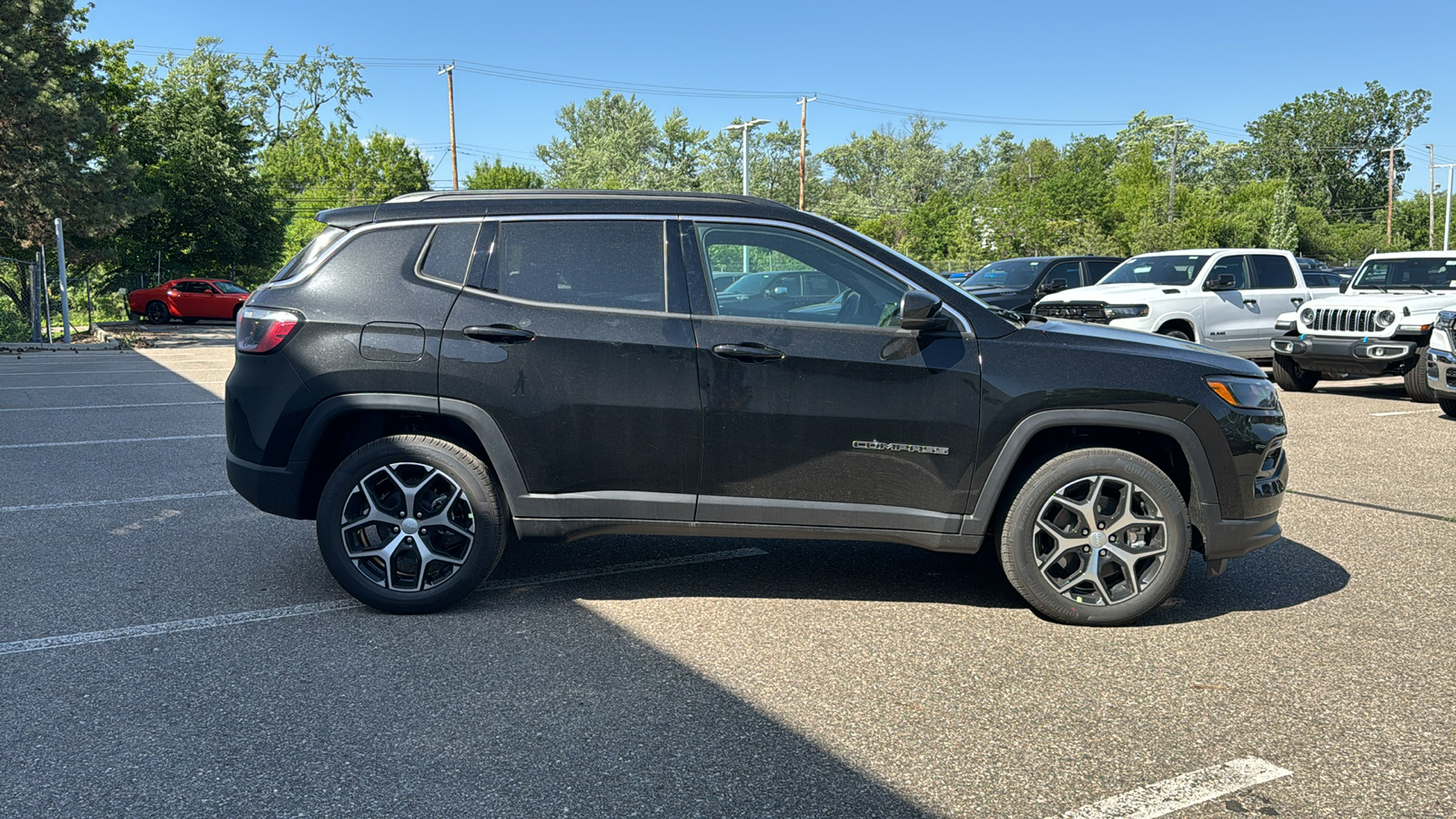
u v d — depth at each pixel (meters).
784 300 4.06
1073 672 3.58
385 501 4.16
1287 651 3.79
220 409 10.70
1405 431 9.15
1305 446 8.38
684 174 93.69
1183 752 2.97
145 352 20.20
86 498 6.21
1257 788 2.75
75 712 3.17
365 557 4.12
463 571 4.07
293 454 4.06
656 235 4.09
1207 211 50.47
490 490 4.05
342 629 3.94
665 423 3.97
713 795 2.70
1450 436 8.89
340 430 4.20
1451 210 79.19
